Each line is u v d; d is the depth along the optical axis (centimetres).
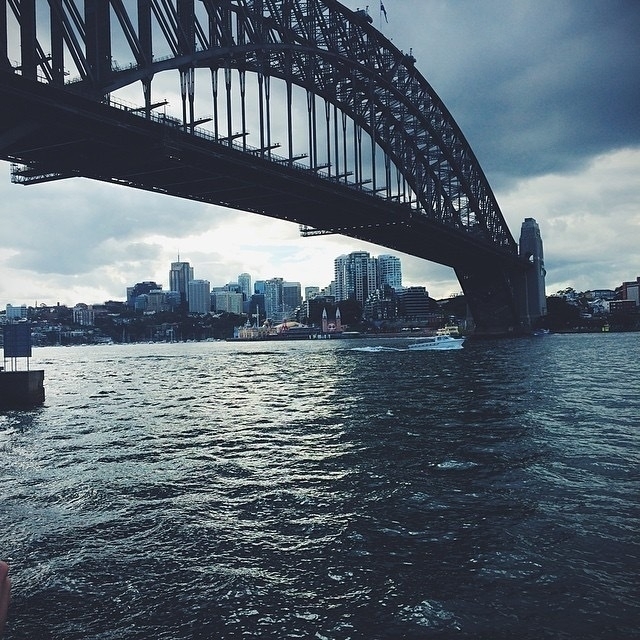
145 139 4469
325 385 4200
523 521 1005
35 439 2164
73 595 764
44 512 1148
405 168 9269
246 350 18125
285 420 2447
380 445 1767
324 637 649
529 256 14925
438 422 2178
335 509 1121
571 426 1981
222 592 766
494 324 14538
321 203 7238
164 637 656
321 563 855
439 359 7025
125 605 734
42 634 667
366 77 8075
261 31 5897
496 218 13188
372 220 8650
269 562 864
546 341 12562
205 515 1104
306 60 6906
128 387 4803
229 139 5431
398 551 893
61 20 3675
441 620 678
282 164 6206
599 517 1012
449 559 854
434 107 10119
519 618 675
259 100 5962
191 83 4834
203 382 5141
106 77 3959
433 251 11588
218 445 1888
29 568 857
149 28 4366
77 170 5044
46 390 4719
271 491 1272
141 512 1132
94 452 1827
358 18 7769
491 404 2647
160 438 2073
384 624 675
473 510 1080
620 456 1492
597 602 704
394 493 1218
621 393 2981
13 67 3528
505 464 1439
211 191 6303
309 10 6831
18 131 3788
